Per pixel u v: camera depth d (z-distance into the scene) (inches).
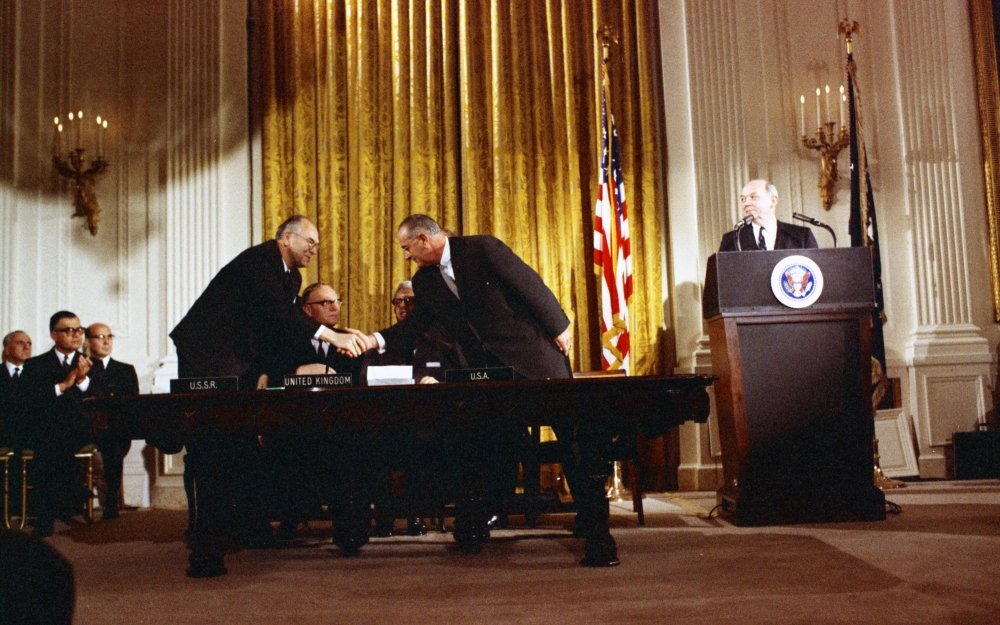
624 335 225.8
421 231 153.8
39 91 242.4
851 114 232.7
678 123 254.7
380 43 250.2
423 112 248.4
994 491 208.4
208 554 124.2
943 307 251.3
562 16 254.8
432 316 161.9
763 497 158.4
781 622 88.8
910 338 252.4
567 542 148.9
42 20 244.5
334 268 242.5
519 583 113.3
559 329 151.1
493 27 252.4
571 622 91.6
